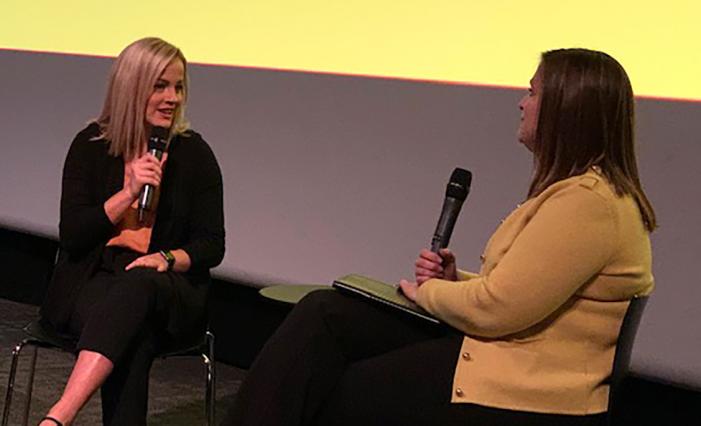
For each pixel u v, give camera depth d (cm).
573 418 179
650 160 289
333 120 358
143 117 247
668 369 289
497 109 317
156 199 250
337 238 357
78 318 236
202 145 260
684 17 280
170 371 368
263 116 376
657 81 286
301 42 365
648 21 286
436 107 332
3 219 451
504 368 181
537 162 187
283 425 188
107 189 248
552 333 182
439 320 190
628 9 289
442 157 331
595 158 182
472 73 323
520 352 181
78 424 292
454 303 182
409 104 338
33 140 441
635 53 288
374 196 347
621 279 179
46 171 436
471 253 322
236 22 381
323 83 360
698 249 283
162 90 247
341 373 193
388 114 344
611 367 183
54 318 241
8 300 464
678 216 286
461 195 211
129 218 249
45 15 438
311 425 195
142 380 225
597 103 182
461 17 325
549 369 181
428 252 205
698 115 281
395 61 341
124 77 246
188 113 397
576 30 298
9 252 461
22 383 331
